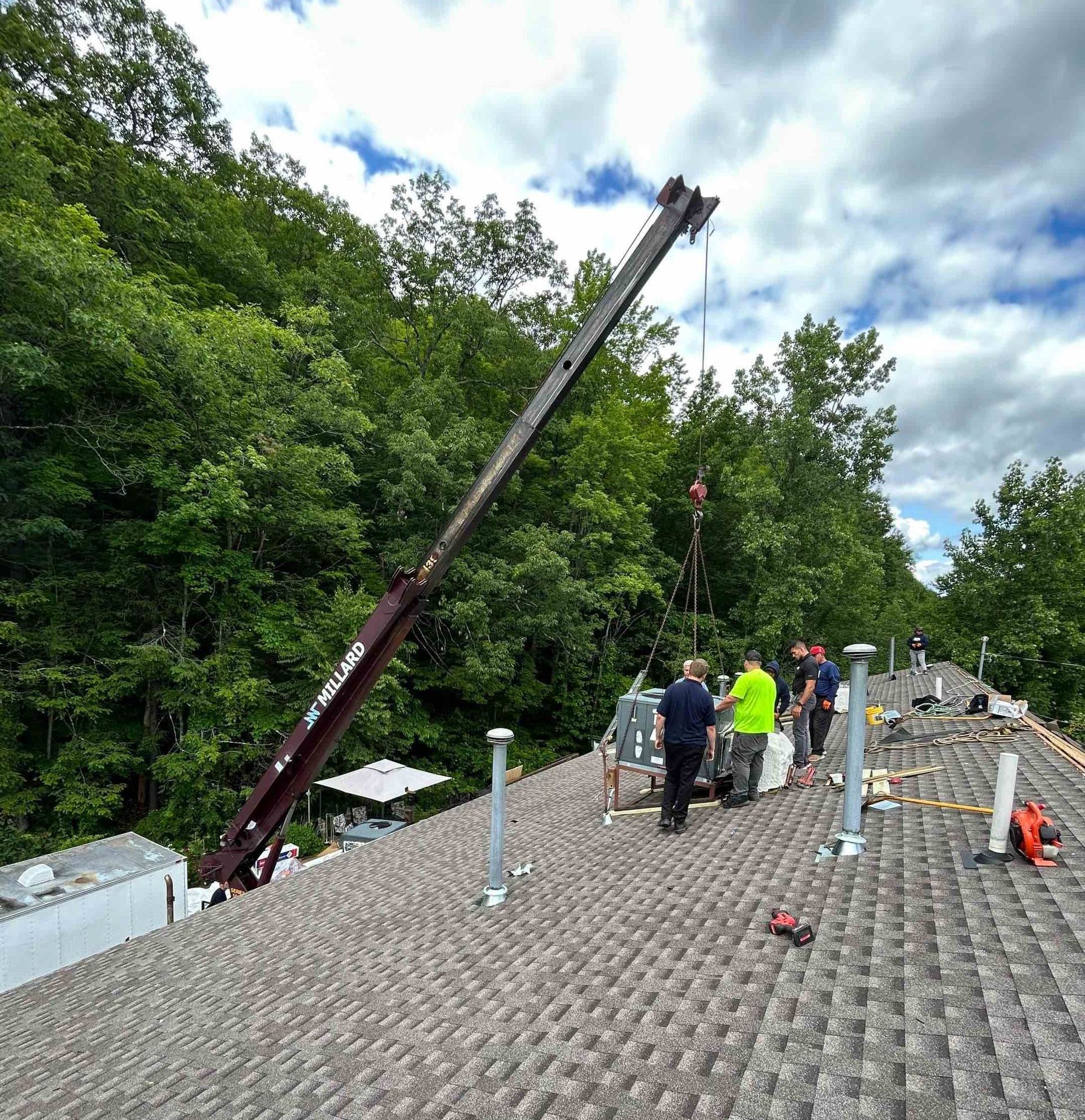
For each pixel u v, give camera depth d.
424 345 22.98
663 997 2.71
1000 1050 1.96
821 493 26.16
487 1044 2.62
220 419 14.60
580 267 24.47
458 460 17.97
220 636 14.84
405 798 17.73
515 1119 2.10
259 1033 3.19
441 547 6.49
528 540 18.78
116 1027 3.59
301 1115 2.38
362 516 18.36
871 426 27.59
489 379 23.31
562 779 9.86
